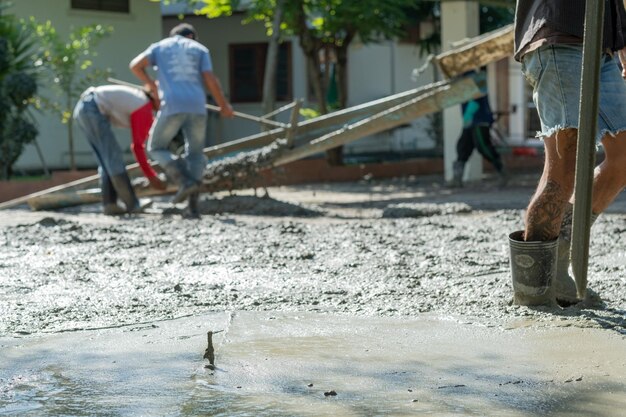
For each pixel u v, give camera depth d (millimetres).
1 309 6449
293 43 37156
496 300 6281
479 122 20094
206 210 14719
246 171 15133
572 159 5801
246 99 37750
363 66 40562
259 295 6832
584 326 5473
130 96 14211
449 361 4793
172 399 4180
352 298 6629
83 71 29484
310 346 5188
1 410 4070
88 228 11883
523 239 6156
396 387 4332
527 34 5832
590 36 4016
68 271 8258
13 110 22906
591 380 4383
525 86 43000
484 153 20250
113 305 6535
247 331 5598
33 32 25641
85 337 5535
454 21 21797
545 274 5980
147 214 14320
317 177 23578
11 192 19609
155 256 9180
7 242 10570
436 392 4234
